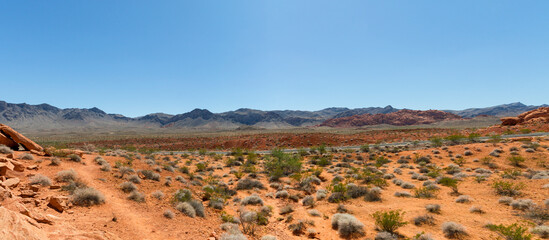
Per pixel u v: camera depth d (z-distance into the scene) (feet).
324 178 100.22
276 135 350.84
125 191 50.60
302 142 290.56
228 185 88.74
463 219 45.47
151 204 46.44
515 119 257.55
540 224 39.45
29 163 54.49
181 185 70.33
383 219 42.68
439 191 68.08
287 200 69.87
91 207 37.24
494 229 39.17
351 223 43.60
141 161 93.15
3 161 45.50
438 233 40.29
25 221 20.53
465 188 67.92
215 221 46.98
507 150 119.03
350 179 89.51
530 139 138.82
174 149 308.60
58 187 42.19
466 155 124.88
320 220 51.16
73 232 25.22
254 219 49.47
